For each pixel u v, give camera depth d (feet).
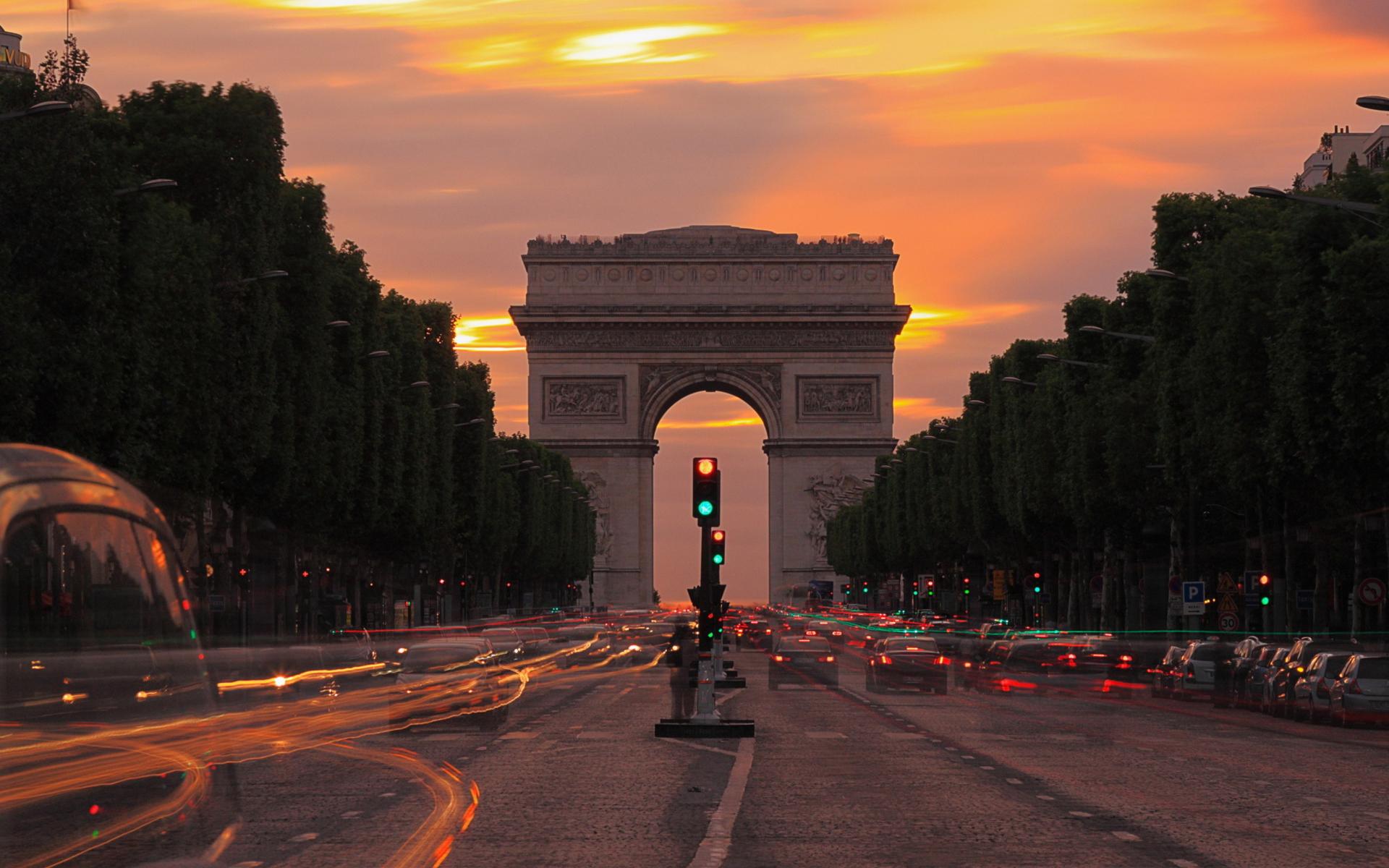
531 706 225.76
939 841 84.33
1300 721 201.36
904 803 102.78
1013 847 81.66
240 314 269.85
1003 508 480.64
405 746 153.89
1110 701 249.96
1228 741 160.66
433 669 180.86
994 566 625.41
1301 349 226.99
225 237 269.85
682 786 113.60
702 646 171.83
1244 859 77.10
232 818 34.81
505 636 273.54
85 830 29.55
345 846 82.79
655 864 76.02
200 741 33.09
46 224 187.93
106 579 30.35
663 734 165.58
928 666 278.67
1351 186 244.01
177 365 231.30
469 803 103.35
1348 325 211.20
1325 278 214.90
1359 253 209.46
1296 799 105.09
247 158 270.87
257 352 270.87
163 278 225.15
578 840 85.05
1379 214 216.13
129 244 207.82
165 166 267.18
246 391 269.44
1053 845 82.53
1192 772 125.08
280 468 289.74
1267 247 266.98
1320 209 225.97
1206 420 276.41
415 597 529.04
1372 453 217.97
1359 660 189.37
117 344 199.21
